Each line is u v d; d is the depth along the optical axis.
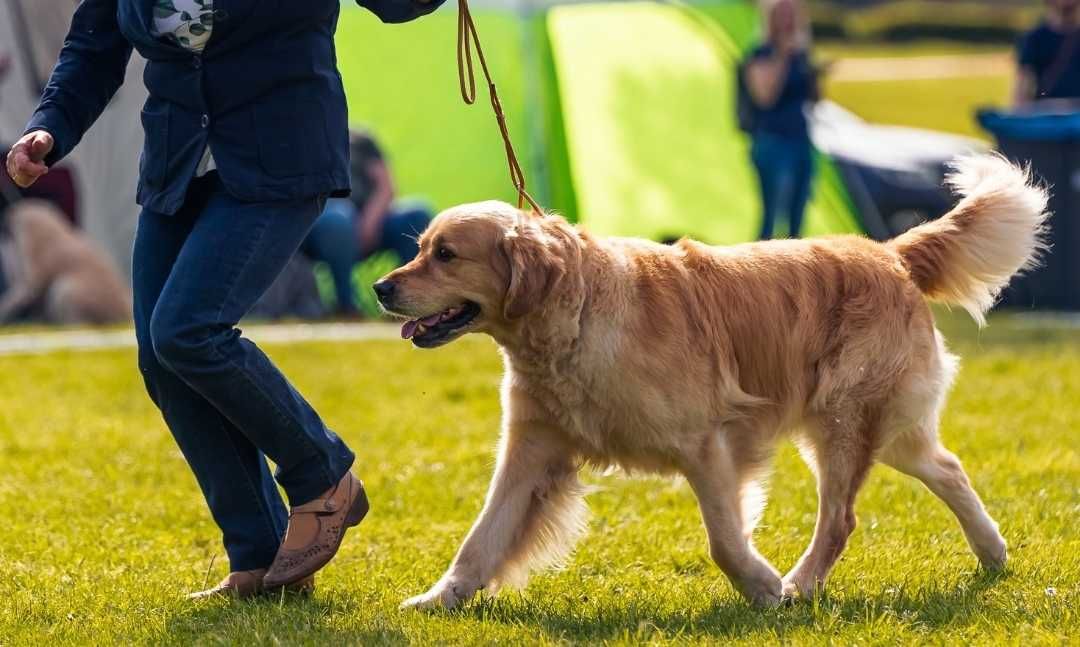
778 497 8.80
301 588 6.43
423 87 21.03
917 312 7.05
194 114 5.94
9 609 6.23
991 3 71.81
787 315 6.79
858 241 7.23
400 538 7.91
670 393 6.28
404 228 19.45
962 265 7.35
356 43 21.09
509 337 6.48
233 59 5.88
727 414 6.53
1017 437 10.38
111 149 19.42
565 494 6.70
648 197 20.62
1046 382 12.94
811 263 6.96
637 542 7.64
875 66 53.75
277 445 6.10
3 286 19.34
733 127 21.16
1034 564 6.98
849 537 7.27
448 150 20.80
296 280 19.39
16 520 8.29
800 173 18.14
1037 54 18.89
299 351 15.84
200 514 8.52
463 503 8.74
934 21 62.62
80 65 6.33
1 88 18.97
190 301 5.78
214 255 5.84
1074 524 7.81
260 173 5.90
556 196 20.66
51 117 6.18
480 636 5.68
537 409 6.52
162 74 5.97
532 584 6.88
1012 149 18.44
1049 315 18.83
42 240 19.16
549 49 21.42
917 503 8.43
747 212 20.62
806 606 6.13
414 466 9.78
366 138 19.67
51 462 10.09
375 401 12.69
